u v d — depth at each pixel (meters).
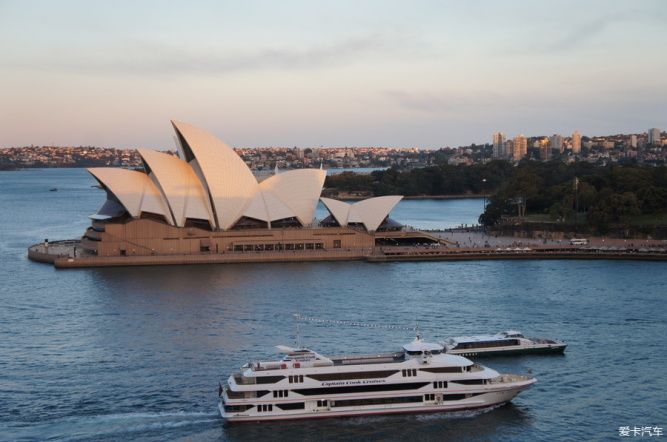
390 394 80.62
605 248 192.75
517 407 82.75
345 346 102.62
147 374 91.19
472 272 168.88
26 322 117.88
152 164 192.88
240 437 75.06
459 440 74.38
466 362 82.62
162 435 75.38
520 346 100.75
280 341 105.00
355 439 74.62
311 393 79.38
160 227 188.50
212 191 194.00
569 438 74.69
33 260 192.50
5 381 88.88
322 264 184.00
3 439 73.50
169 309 126.19
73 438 74.19
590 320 118.12
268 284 151.12
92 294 140.75
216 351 100.19
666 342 105.31
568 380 90.62
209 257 185.62
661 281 153.00
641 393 86.00
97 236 194.25
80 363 95.56
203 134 198.62
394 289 145.00
